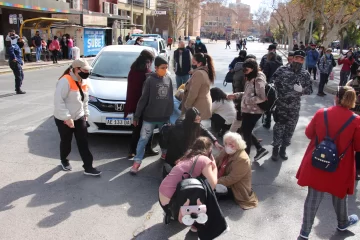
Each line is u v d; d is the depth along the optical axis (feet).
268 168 18.79
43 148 20.04
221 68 70.44
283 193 15.84
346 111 11.15
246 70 17.99
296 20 138.51
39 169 17.15
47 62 72.59
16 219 12.69
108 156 19.36
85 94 16.17
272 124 28.09
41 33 78.02
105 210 13.60
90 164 16.60
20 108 29.81
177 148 14.93
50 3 76.54
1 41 63.87
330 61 41.91
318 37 140.05
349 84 19.45
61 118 15.44
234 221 13.24
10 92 37.47
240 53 28.68
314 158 10.88
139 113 16.74
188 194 9.75
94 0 134.72
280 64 28.43
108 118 19.95
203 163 10.66
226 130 23.76
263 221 13.33
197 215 9.68
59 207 13.66
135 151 18.99
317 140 11.38
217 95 23.32
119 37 118.52
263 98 17.95
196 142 11.39
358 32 141.69
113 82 22.11
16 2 66.33
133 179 16.56
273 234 12.49
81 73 15.48
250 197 14.75
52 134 22.67
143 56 17.76
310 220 11.67
